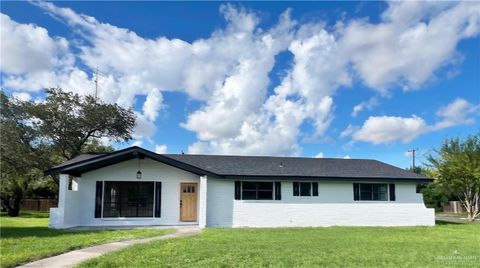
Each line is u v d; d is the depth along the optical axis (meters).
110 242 13.38
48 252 10.78
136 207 21.47
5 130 29.42
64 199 19.00
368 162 26.86
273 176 22.03
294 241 14.24
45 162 30.94
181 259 10.16
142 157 21.03
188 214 21.92
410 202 23.78
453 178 27.88
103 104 33.09
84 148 34.62
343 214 22.91
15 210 33.94
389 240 14.95
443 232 18.55
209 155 25.72
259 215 22.05
